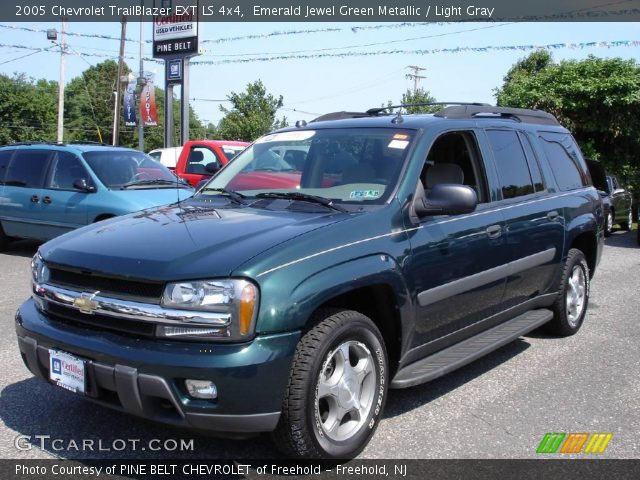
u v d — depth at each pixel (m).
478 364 5.22
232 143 13.41
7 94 51.12
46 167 9.99
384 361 3.63
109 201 9.05
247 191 4.46
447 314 4.16
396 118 4.60
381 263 3.57
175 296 3.01
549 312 5.55
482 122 4.97
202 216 3.84
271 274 3.07
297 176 4.46
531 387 4.68
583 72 17.72
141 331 3.09
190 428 3.01
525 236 4.96
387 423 4.00
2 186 10.41
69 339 3.25
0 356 5.11
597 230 6.29
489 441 3.76
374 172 4.13
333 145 4.50
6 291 7.66
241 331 2.96
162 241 3.38
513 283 4.89
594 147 18.38
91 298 3.23
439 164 4.43
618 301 7.79
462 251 4.21
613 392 4.59
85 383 3.20
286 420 3.12
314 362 3.15
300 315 3.09
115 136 39.97
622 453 3.64
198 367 2.91
